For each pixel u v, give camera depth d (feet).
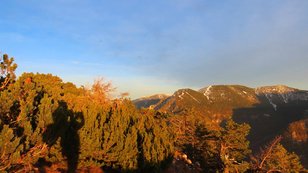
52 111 43.93
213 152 139.64
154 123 70.90
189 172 101.40
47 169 52.11
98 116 60.18
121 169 59.36
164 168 66.59
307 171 140.05
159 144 64.08
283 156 128.88
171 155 67.46
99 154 56.49
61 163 54.60
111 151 57.57
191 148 145.18
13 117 42.29
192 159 143.13
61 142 51.80
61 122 45.24
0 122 36.42
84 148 54.44
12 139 36.86
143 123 67.87
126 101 89.15
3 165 35.19
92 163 57.16
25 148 39.55
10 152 35.09
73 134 53.57
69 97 64.03
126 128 62.80
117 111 69.05
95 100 80.89
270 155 129.70
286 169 127.44
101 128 57.26
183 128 151.02
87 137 54.65
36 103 47.83
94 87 86.43
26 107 42.68
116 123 59.26
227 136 143.54
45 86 70.23
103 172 59.57
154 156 61.72
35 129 43.93
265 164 130.62
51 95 63.26
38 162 53.78
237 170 120.26
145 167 61.11
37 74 93.09
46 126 42.57
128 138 58.85
